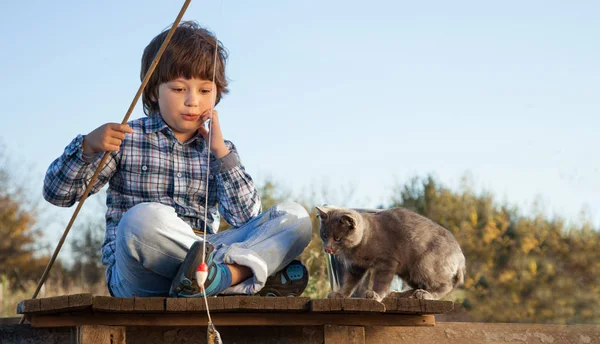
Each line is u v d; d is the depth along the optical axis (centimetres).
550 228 1099
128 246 324
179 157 395
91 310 295
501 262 1040
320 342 336
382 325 325
